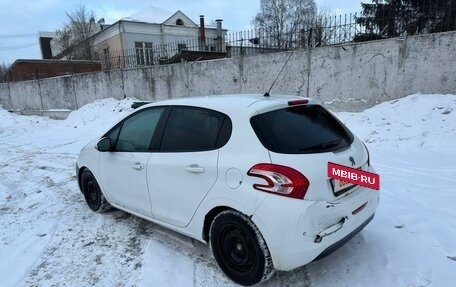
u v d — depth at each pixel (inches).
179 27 1617.9
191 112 138.9
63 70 1203.2
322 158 112.8
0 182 271.0
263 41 466.9
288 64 410.6
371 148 287.3
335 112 383.9
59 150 394.6
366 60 360.2
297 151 111.6
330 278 123.0
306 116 129.3
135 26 1539.1
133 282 127.6
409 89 343.3
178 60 705.6
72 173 284.8
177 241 156.8
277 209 105.3
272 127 117.3
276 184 106.3
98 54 1679.4
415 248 136.6
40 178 275.7
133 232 168.4
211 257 142.0
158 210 147.9
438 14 367.2
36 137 514.0
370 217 128.0
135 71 587.8
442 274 119.6
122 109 568.1
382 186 203.6
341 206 112.4
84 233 170.4
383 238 145.5
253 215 110.4
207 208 125.2
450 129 276.2
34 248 158.2
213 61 481.4
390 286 115.6
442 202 177.2
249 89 452.1
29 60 1151.0
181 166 133.2
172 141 142.1
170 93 548.1
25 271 139.6
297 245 105.0
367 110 353.4
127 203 166.4
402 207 173.8
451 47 316.5
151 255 145.3
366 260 131.4
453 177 211.0
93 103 648.4
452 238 142.3
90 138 469.4
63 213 197.5
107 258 145.9
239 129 119.8
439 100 311.1
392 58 345.7
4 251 157.3
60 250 155.1
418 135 283.7
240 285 122.0
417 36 331.0
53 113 745.0
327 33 423.5
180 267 135.6
